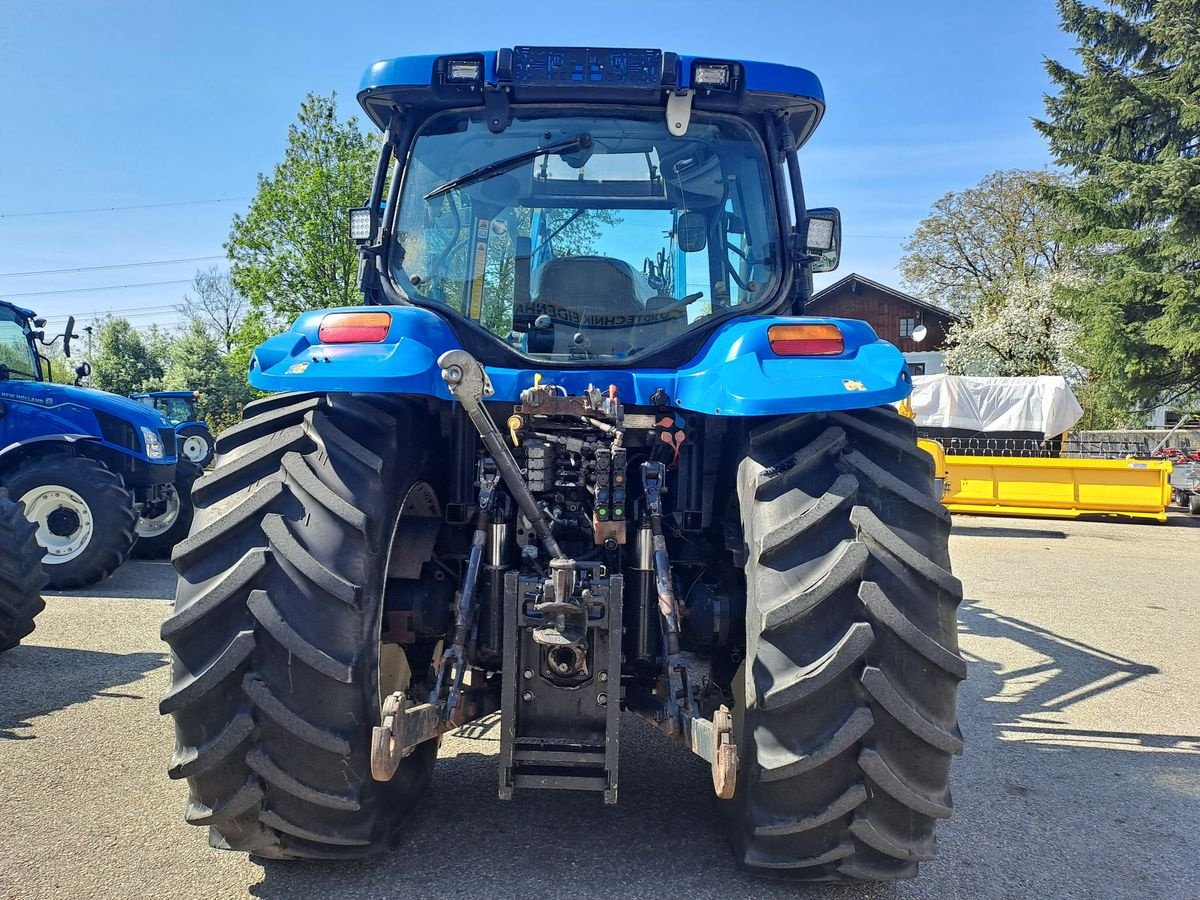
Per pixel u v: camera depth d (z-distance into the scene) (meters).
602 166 3.22
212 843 2.53
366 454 2.46
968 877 2.80
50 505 7.51
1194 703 4.73
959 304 40.75
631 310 3.14
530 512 2.54
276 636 2.24
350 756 2.33
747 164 3.27
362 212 3.33
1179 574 8.94
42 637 5.66
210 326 52.03
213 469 2.54
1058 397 17.75
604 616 2.48
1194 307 18.52
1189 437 20.19
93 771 3.48
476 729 3.97
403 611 2.80
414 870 2.70
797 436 2.57
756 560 2.41
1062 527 13.14
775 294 3.21
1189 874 2.86
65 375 36.72
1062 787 3.57
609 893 2.58
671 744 3.82
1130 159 21.05
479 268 3.18
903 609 2.29
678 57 3.09
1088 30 22.33
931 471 2.56
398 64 3.12
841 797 2.29
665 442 2.88
